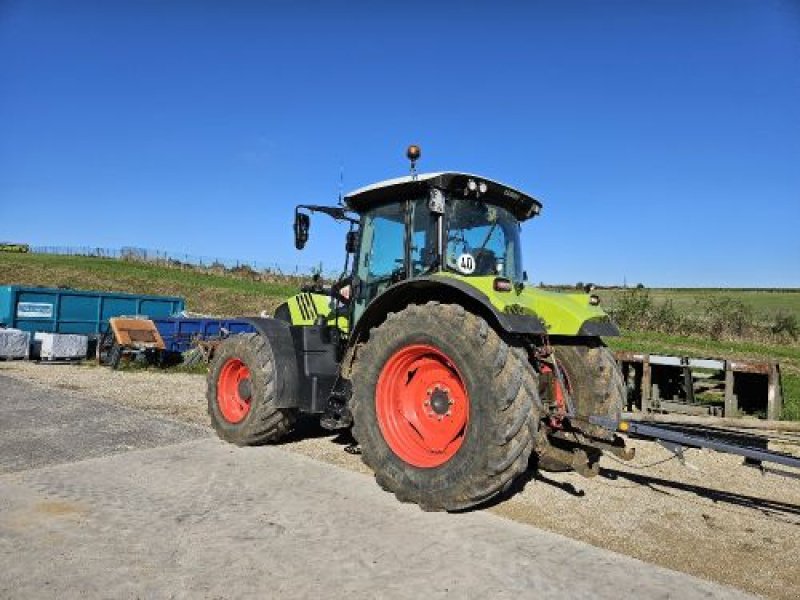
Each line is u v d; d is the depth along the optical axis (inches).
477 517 150.9
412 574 117.8
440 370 168.1
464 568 121.0
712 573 127.6
